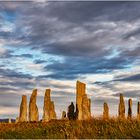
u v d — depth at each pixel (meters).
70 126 21.12
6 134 20.42
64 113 39.62
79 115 34.06
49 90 37.19
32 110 37.62
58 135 19.25
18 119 39.22
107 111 37.72
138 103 40.53
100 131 19.75
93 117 22.67
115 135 18.73
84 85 35.00
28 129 21.61
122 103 38.50
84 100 33.84
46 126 22.42
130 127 19.67
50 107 37.19
